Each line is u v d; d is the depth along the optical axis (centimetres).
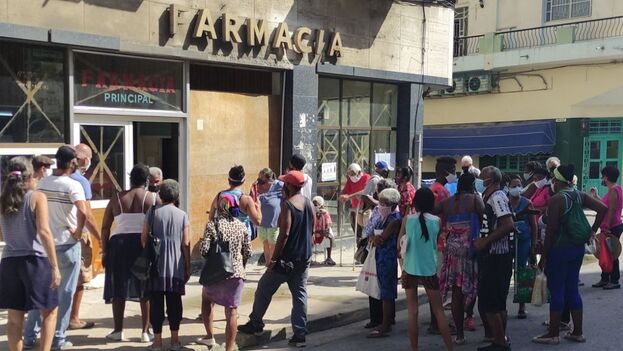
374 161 1245
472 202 630
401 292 862
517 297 699
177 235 566
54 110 779
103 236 600
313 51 1071
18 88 746
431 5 1288
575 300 642
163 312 570
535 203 832
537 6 2167
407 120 1272
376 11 1180
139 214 591
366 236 676
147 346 588
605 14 2031
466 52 2322
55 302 505
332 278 937
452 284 638
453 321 680
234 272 565
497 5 2261
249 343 631
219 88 972
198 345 589
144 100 867
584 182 2073
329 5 1094
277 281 625
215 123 962
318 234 1027
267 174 852
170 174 920
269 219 823
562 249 629
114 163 846
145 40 842
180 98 909
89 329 641
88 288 810
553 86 2111
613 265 902
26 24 730
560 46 2022
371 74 1168
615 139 2030
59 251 553
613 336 665
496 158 2297
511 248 603
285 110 1049
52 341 552
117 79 838
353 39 1142
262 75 1031
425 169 2406
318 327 705
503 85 2228
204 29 891
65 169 563
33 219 491
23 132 752
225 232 566
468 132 2289
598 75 2011
